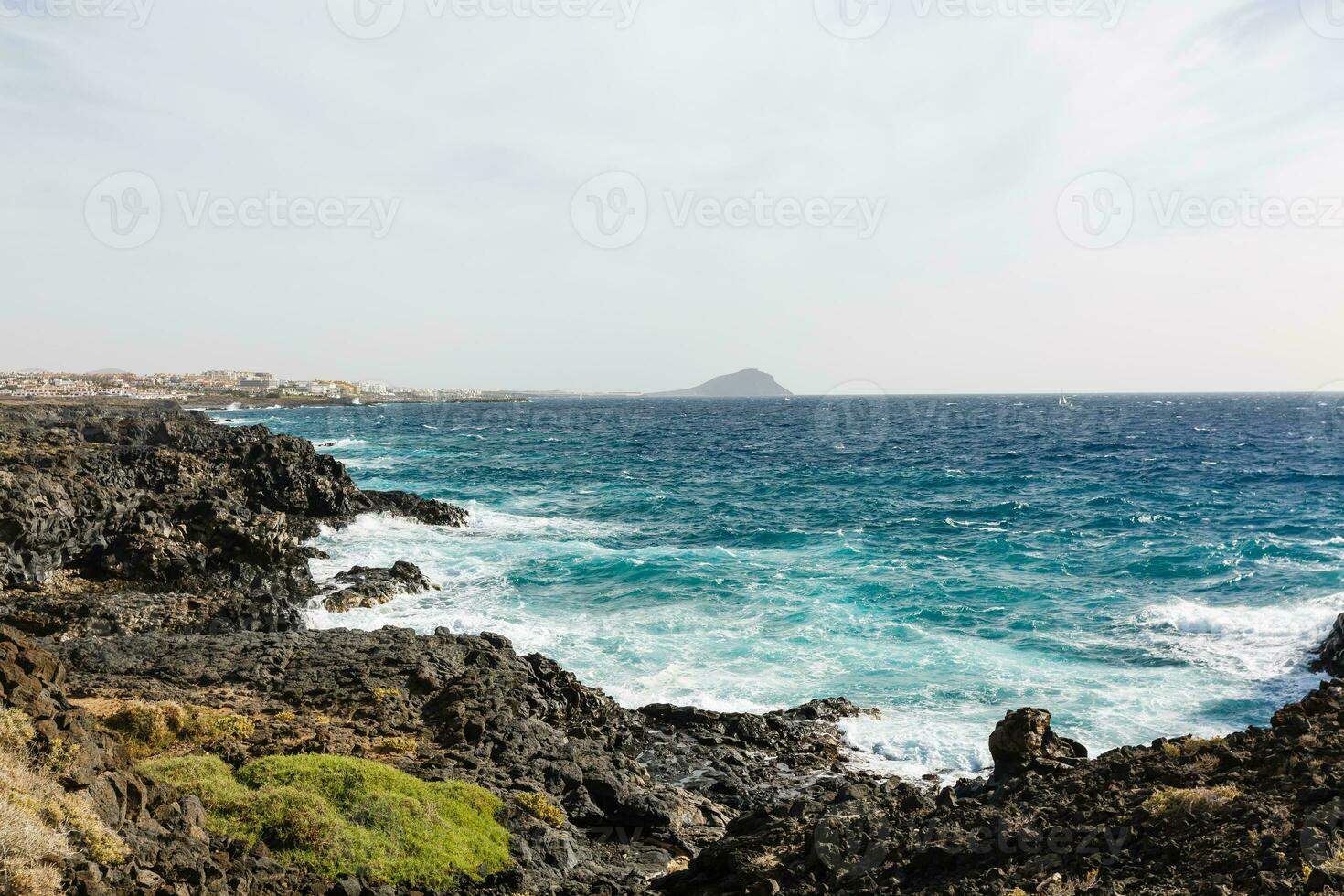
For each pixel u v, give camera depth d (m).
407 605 34.53
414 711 19.44
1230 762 12.60
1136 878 9.75
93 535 34.25
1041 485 73.88
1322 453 102.75
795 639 29.95
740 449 117.62
